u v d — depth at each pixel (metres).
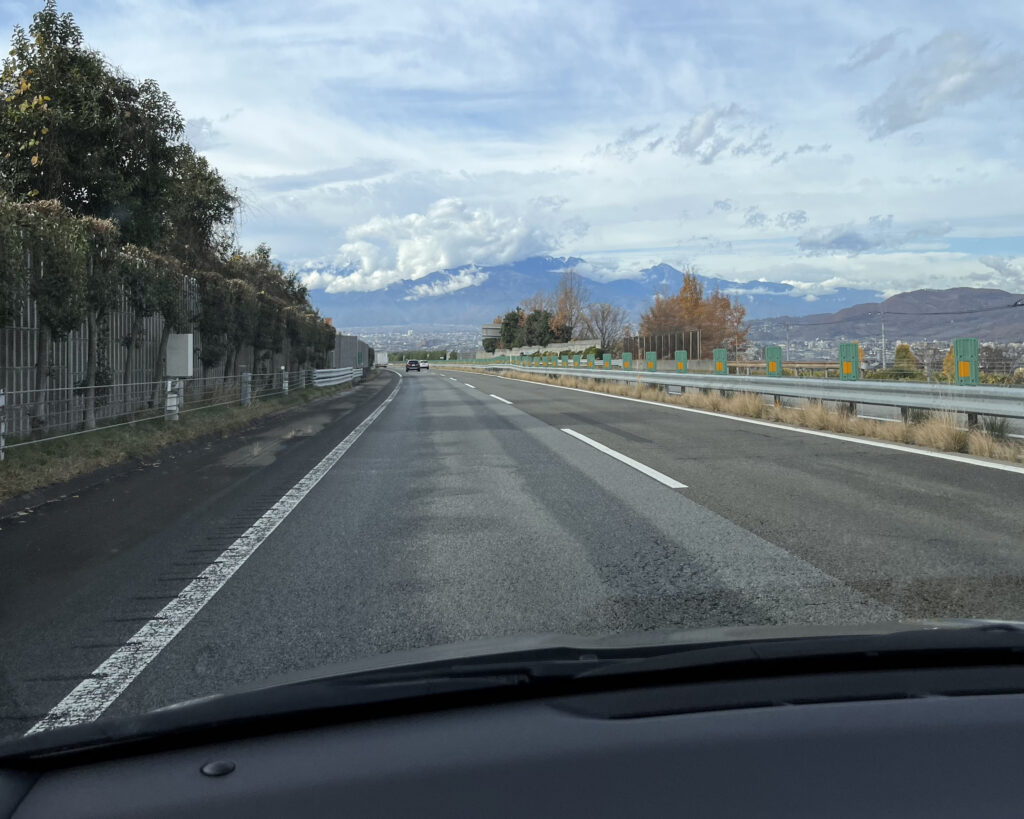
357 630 4.27
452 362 132.88
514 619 4.39
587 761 1.87
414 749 1.97
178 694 3.46
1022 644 2.42
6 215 9.92
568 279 95.75
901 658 2.43
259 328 26.41
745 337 61.69
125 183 15.73
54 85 14.72
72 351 13.94
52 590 5.12
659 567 5.45
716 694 2.25
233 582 5.27
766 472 9.54
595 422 16.66
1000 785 1.75
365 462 11.30
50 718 3.24
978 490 8.10
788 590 4.84
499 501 8.06
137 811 1.78
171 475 10.29
